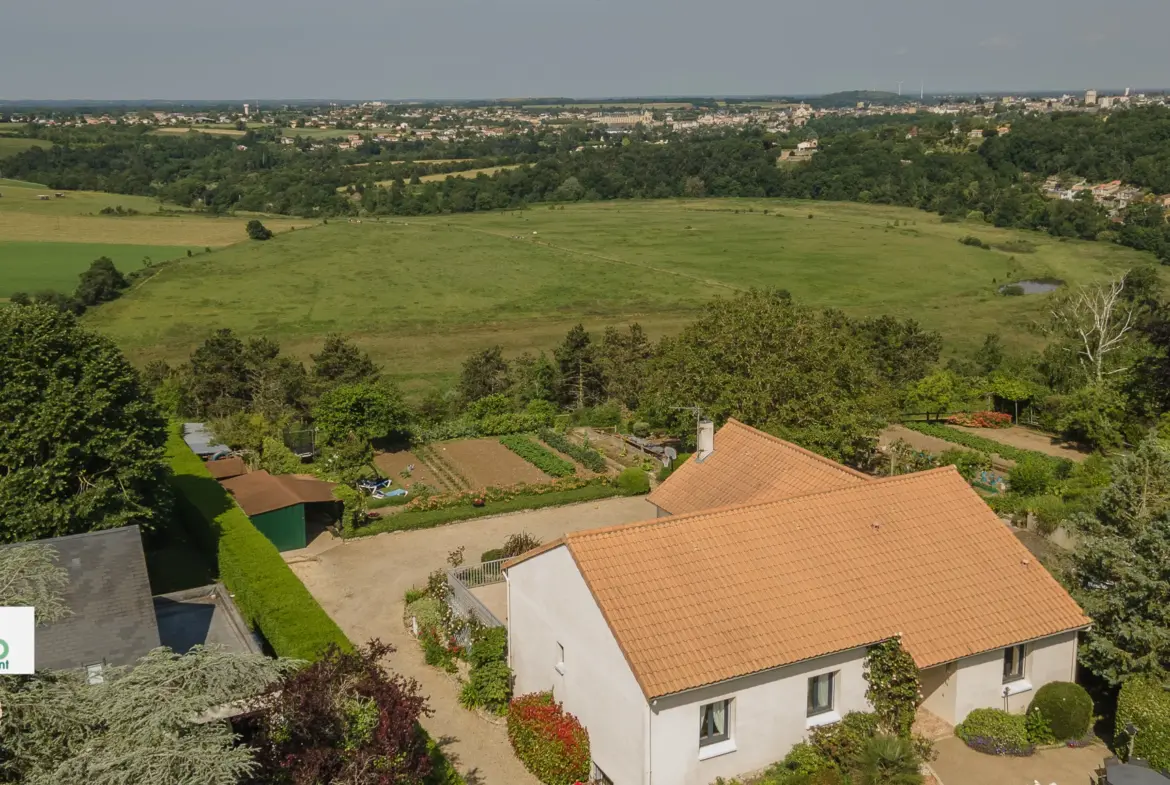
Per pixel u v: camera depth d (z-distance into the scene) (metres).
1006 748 23.86
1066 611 25.69
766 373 46.50
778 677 22.56
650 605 22.69
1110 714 26.08
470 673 28.47
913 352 77.12
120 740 14.96
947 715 24.98
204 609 30.36
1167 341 55.09
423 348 106.81
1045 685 25.41
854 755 22.17
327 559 40.16
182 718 15.30
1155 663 24.48
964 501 28.48
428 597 34.22
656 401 52.56
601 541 23.98
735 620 22.86
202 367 72.38
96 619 24.23
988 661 24.89
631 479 48.59
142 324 113.75
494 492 47.41
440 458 56.31
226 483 44.09
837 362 48.72
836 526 26.42
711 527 25.27
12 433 32.66
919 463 50.66
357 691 20.19
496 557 37.56
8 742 14.90
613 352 79.06
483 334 113.56
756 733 22.48
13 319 33.97
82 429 33.59
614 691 22.30
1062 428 59.41
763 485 31.88
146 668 16.30
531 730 24.45
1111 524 29.39
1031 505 41.62
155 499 36.91
